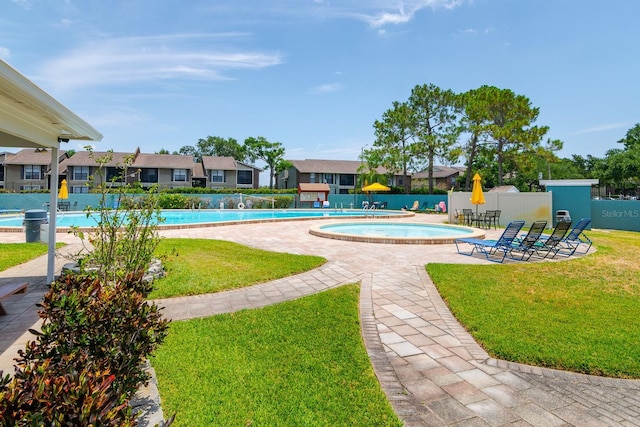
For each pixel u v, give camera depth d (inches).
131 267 220.7
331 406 113.1
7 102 167.5
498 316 196.1
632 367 141.3
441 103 1322.6
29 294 228.4
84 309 99.1
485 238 530.6
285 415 108.3
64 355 87.5
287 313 197.5
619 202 784.9
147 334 105.4
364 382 128.3
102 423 56.7
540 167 1921.8
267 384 125.3
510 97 1136.8
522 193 714.2
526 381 133.4
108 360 91.1
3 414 52.7
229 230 615.8
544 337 168.7
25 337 163.0
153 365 136.3
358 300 227.8
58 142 247.1
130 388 93.1
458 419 109.3
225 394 118.3
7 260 327.0
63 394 57.7
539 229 371.2
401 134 1395.2
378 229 696.4
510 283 262.7
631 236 598.2
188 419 104.1
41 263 325.1
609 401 121.3
